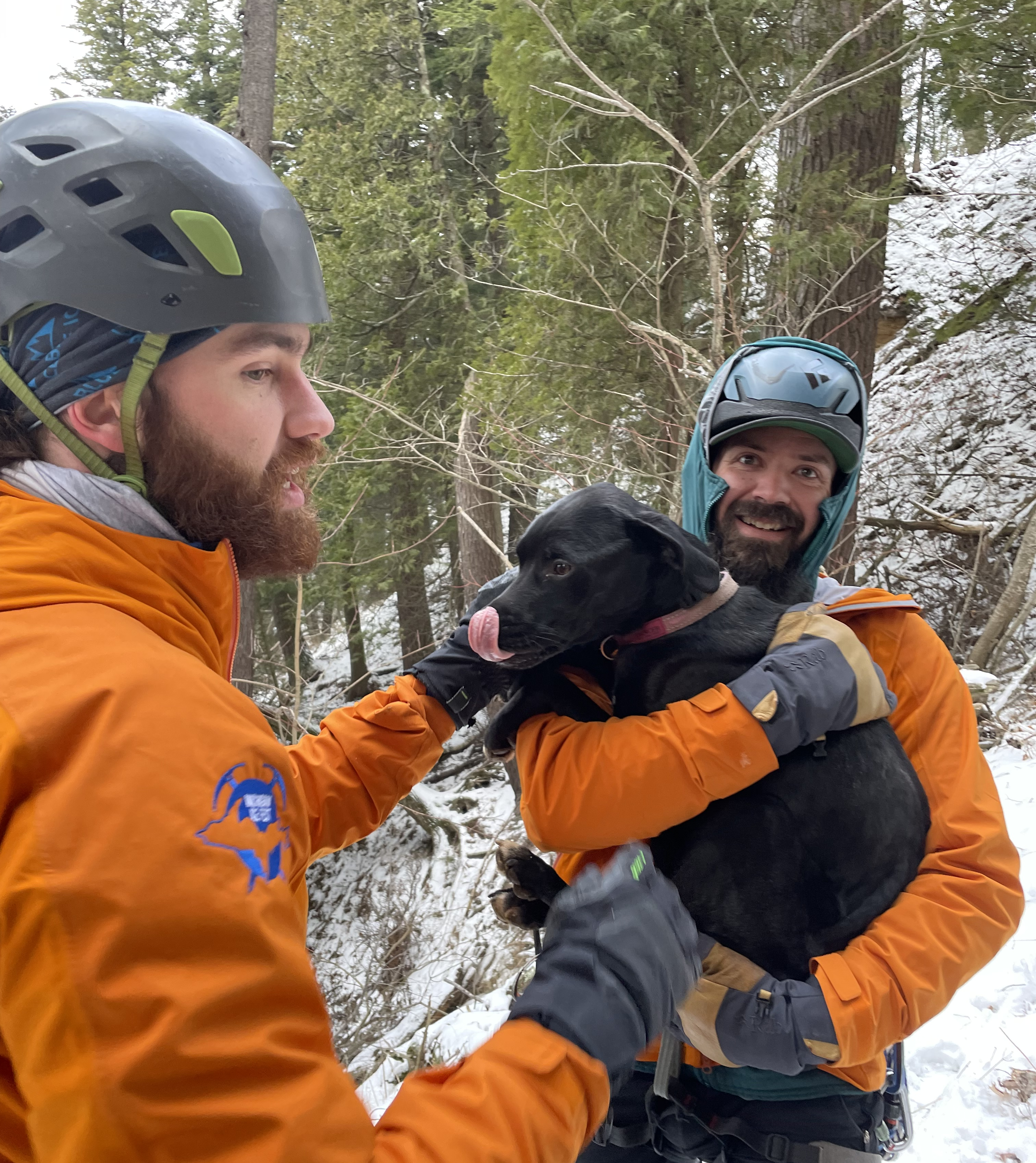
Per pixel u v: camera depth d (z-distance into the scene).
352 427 10.55
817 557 1.95
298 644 5.38
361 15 13.01
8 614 0.79
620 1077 0.82
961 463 10.45
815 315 5.76
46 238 0.95
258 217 1.03
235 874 0.71
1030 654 7.95
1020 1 6.13
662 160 6.72
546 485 6.54
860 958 1.38
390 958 8.37
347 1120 0.70
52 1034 0.62
